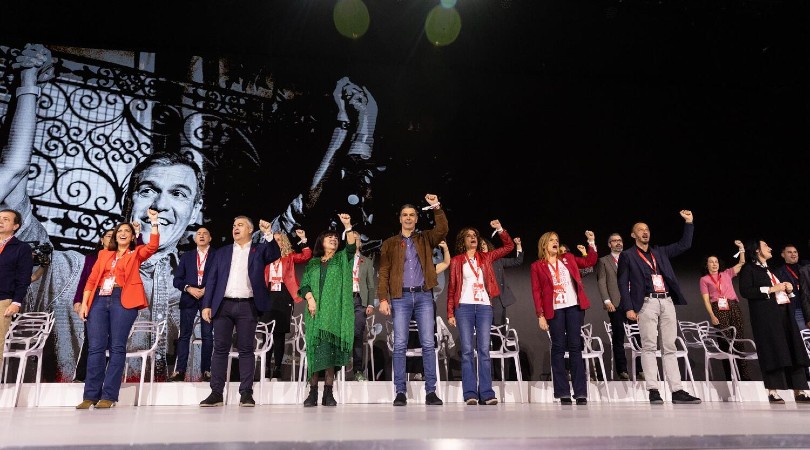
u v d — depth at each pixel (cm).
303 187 708
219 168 696
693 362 702
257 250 427
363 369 621
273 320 569
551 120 772
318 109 730
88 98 680
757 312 492
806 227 777
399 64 760
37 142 659
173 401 493
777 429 207
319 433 196
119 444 167
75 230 653
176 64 709
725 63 775
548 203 746
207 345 555
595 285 727
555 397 459
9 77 665
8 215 419
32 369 608
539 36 729
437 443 174
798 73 782
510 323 705
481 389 444
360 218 710
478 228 727
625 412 331
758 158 790
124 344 421
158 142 688
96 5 655
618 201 759
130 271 428
